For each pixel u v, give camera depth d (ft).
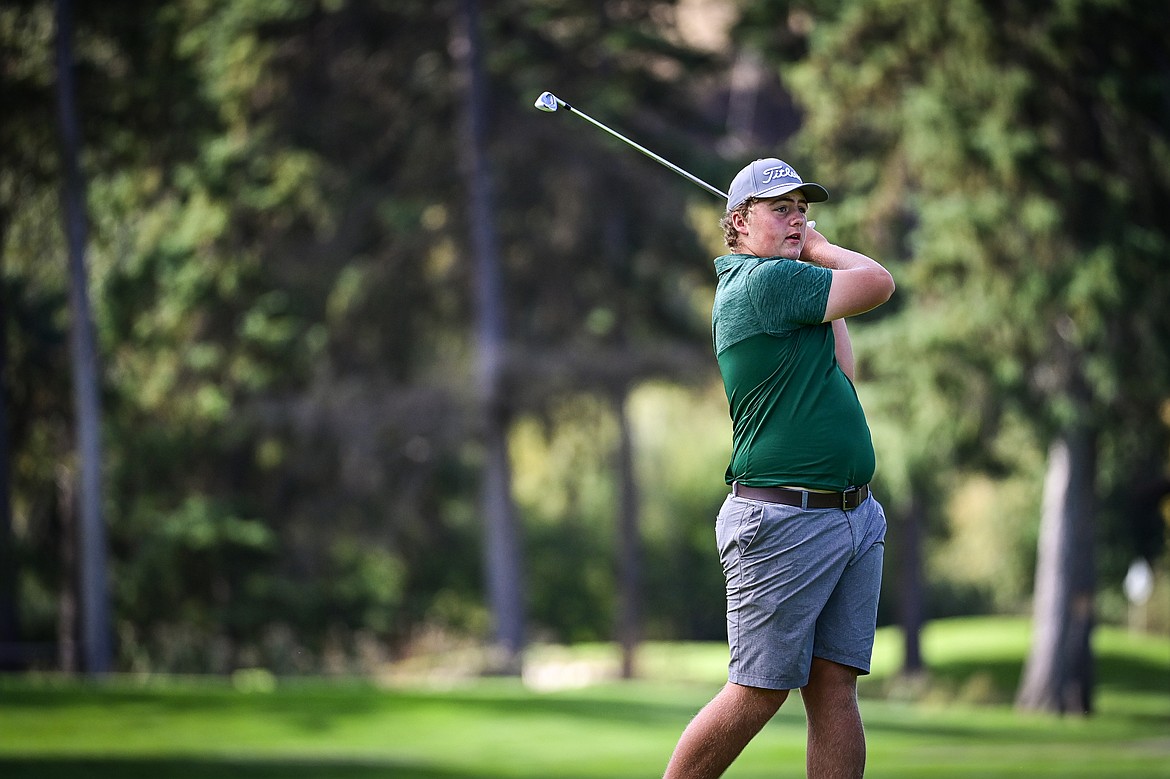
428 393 327.06
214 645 300.20
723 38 330.13
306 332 321.93
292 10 301.02
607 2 321.52
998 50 252.62
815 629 47.98
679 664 422.00
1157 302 256.73
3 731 142.00
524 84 325.21
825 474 46.96
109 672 238.68
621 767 136.77
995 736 203.21
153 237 285.43
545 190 340.80
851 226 277.85
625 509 389.19
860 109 271.08
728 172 324.39
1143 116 251.19
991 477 333.21
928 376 262.88
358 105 326.03
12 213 261.03
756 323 47.03
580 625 464.24
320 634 323.78
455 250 338.95
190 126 277.85
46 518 290.15
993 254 254.06
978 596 525.34
